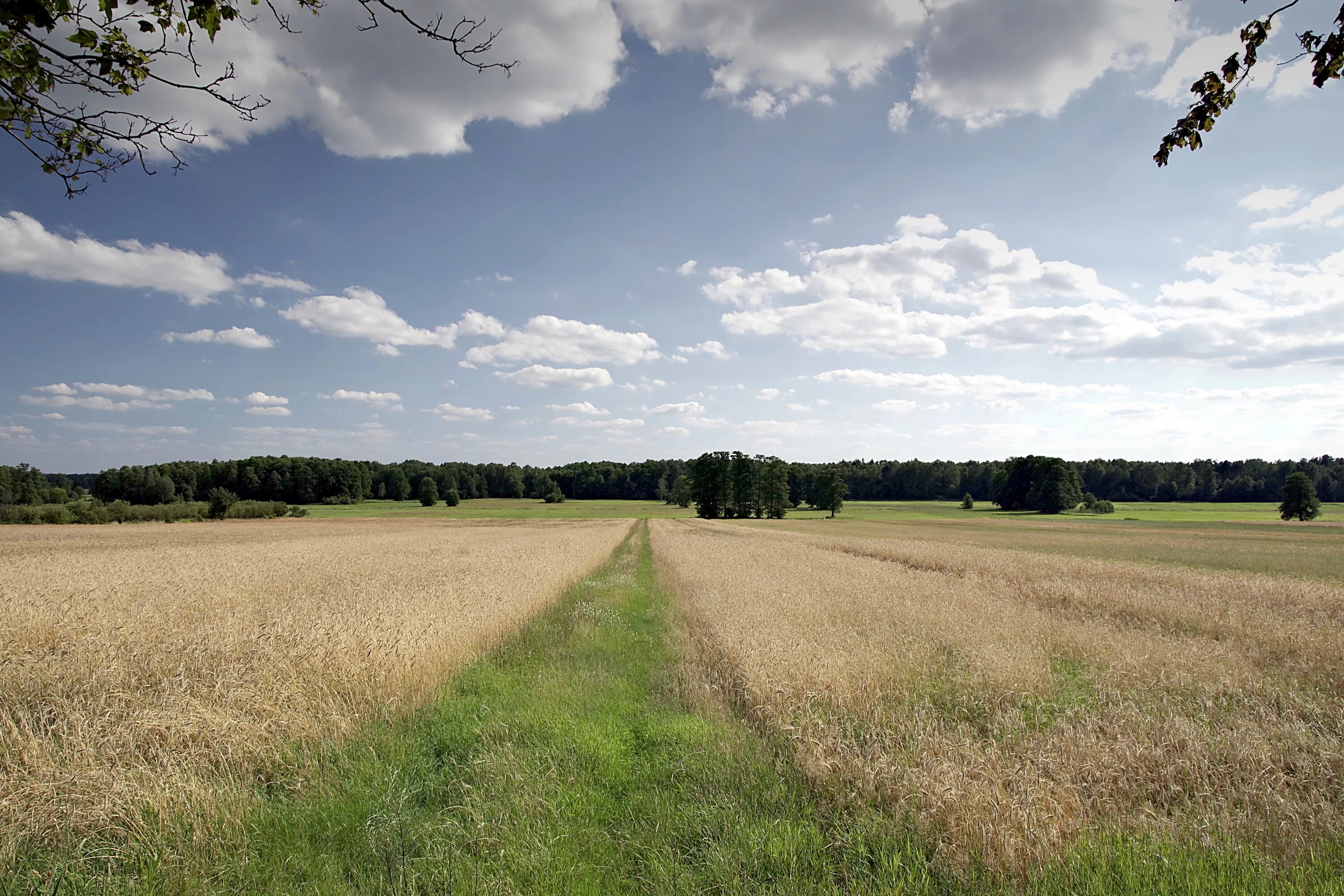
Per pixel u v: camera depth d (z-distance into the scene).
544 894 3.88
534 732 6.61
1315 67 3.75
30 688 7.03
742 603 14.12
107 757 5.30
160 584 16.17
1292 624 12.27
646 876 4.18
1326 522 78.00
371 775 5.47
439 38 3.50
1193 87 4.27
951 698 7.69
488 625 11.20
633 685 8.61
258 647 8.35
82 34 3.46
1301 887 3.87
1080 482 105.00
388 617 10.46
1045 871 4.01
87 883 3.91
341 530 56.50
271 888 4.00
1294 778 5.29
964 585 17.92
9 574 18.84
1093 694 7.98
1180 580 19.61
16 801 4.52
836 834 4.59
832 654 8.72
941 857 4.21
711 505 100.44
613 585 19.89
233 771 5.40
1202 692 7.97
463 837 4.52
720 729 6.63
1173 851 4.26
